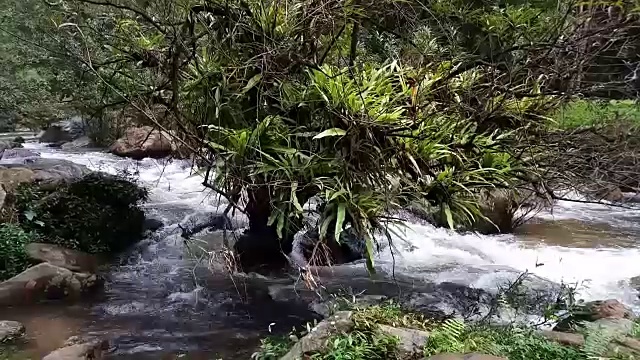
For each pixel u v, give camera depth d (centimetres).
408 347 344
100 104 895
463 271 668
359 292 586
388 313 393
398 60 546
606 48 517
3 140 1453
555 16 551
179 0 535
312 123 488
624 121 592
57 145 1516
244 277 618
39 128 1611
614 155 514
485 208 788
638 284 637
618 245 797
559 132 531
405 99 502
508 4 619
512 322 424
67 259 629
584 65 527
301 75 508
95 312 545
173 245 728
